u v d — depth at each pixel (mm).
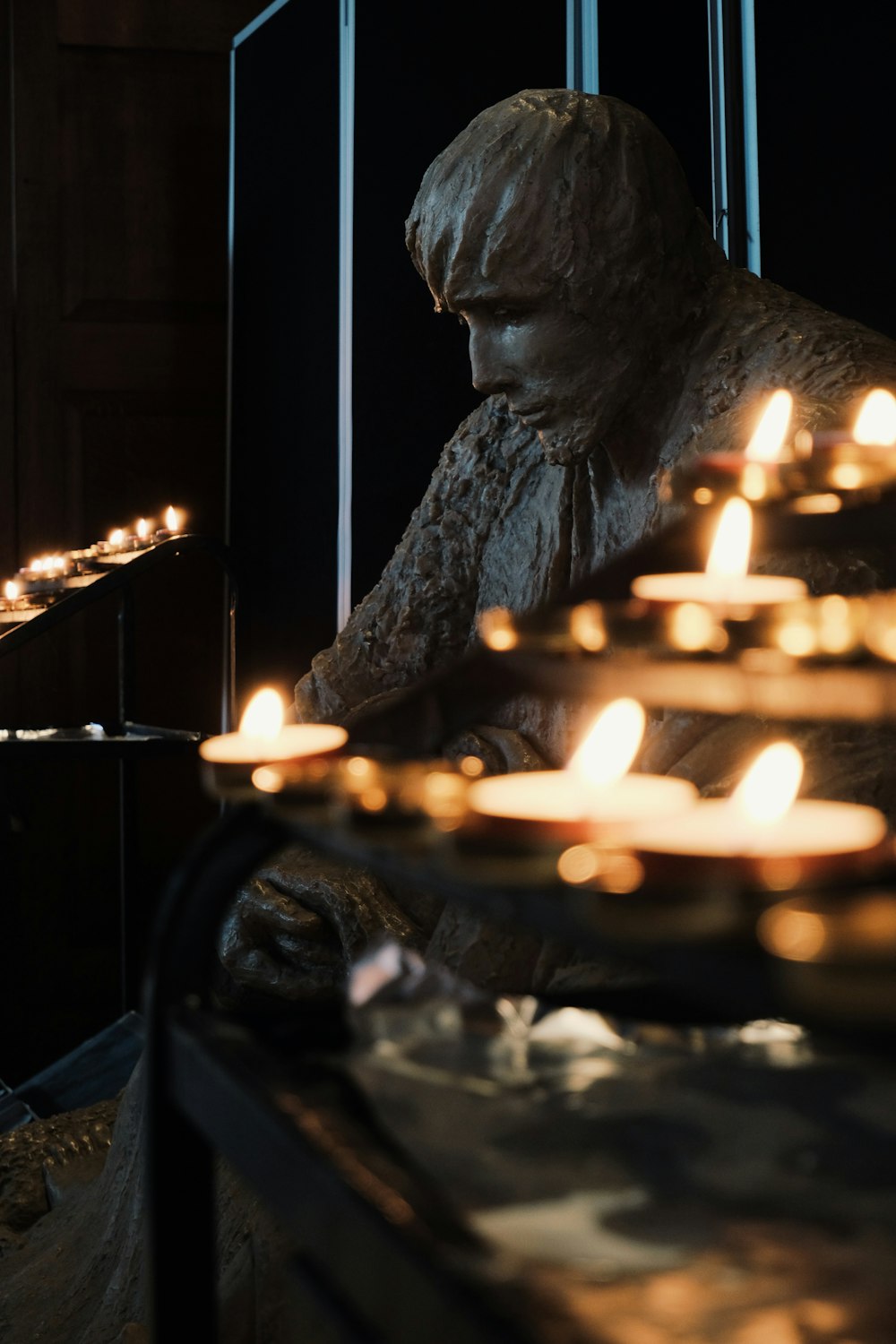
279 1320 914
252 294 2840
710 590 476
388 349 2410
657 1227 334
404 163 2412
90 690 3000
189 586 3061
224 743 528
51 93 3002
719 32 2072
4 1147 1549
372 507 2400
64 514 3021
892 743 939
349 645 1564
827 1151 374
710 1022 549
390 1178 345
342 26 2400
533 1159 371
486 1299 284
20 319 2988
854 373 1148
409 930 1215
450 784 419
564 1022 472
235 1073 422
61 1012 2871
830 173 2086
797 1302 296
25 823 2145
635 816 336
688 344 1252
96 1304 1188
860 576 988
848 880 292
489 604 1442
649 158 1222
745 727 1027
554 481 1391
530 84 2307
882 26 2117
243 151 2883
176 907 506
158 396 3061
